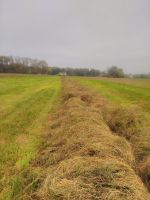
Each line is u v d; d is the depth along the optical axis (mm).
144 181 6129
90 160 5762
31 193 5621
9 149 8766
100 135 7703
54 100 20859
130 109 11984
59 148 7766
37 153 8234
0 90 30531
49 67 154750
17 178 6492
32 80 63188
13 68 137250
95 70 150500
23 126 11867
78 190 4637
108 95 26406
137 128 9891
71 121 10141
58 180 5027
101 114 11734
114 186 4770
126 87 40062
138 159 7328
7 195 5820
